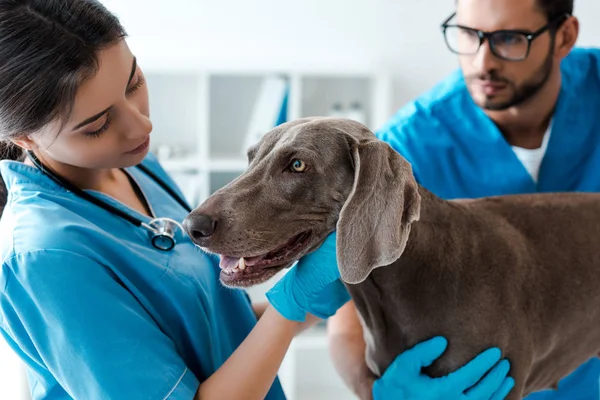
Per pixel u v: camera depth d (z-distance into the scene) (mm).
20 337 1158
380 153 1187
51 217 1162
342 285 1429
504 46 1552
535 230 1429
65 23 1079
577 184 1766
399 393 1333
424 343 1325
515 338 1346
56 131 1116
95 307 1104
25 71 1056
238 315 1427
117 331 1113
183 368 1167
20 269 1100
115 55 1126
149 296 1236
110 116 1156
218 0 3270
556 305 1398
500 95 1611
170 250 1315
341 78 3367
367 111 3402
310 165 1231
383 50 3357
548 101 1680
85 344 1092
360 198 1170
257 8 3293
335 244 1253
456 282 1319
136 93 1241
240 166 3033
